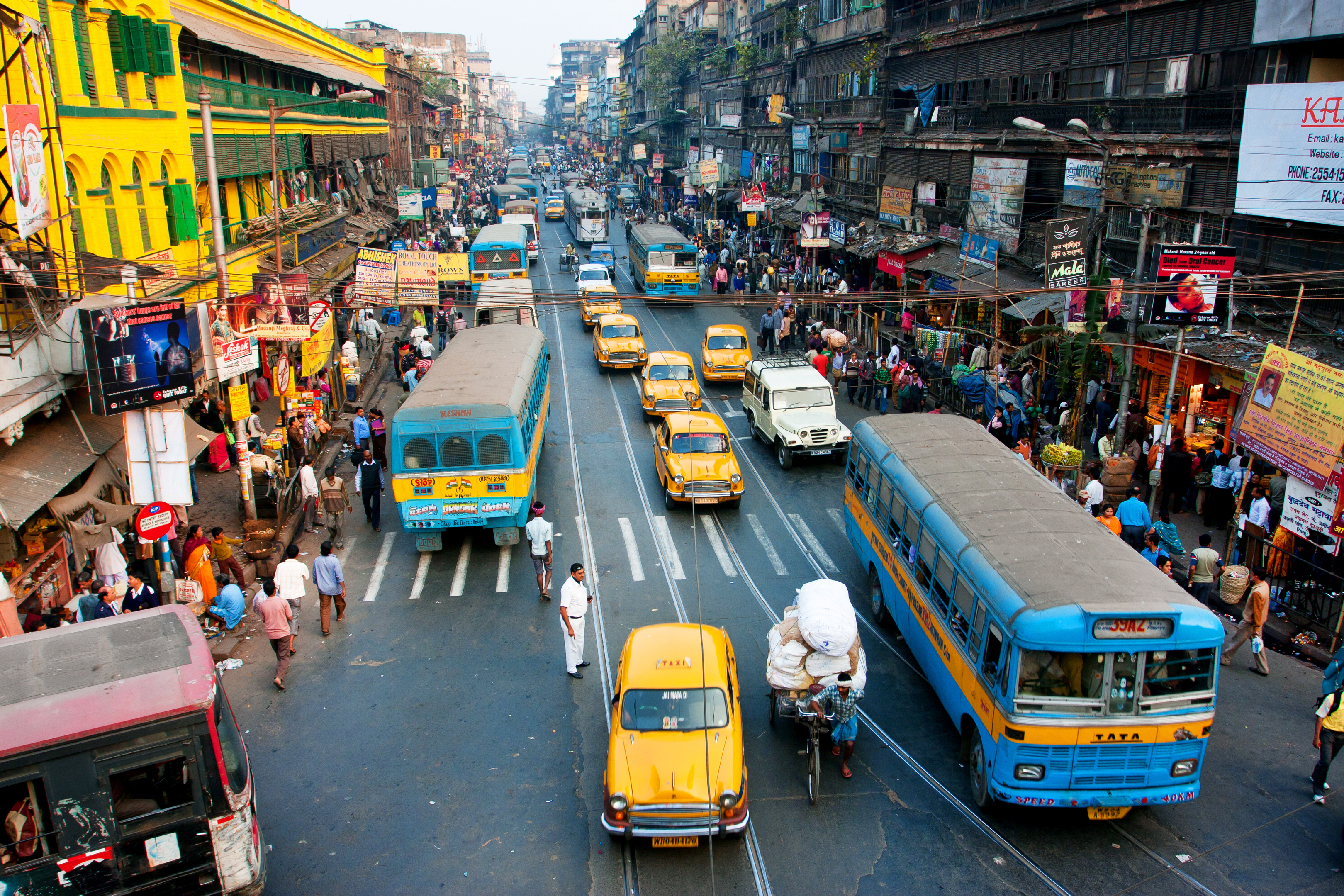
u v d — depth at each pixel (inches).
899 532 507.2
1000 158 1050.1
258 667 515.8
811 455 837.8
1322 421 492.4
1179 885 336.5
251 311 679.1
